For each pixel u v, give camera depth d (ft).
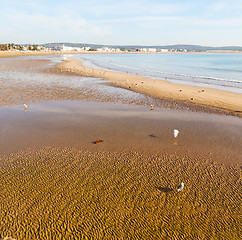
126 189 37.73
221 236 28.76
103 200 34.76
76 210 32.42
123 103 94.02
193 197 36.06
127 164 46.01
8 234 27.86
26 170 42.98
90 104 91.40
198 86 134.72
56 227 29.25
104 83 140.26
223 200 35.47
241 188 38.63
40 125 67.10
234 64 359.25
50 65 259.19
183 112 82.17
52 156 48.80
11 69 203.82
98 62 390.63
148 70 248.52
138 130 64.28
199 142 56.90
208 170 44.27
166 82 148.25
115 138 58.70
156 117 76.13
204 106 90.02
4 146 53.06
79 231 28.76
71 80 149.28
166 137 59.72
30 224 29.60
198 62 424.46
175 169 44.47
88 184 38.83
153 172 43.24
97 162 46.62
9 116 74.79
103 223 30.19
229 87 134.41
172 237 28.43
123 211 32.53
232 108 86.84
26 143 54.90
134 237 28.22
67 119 72.84
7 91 110.22
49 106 87.45
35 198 34.76
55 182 39.22
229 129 65.51
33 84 130.31
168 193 36.91
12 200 34.17
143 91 117.91
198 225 30.40
